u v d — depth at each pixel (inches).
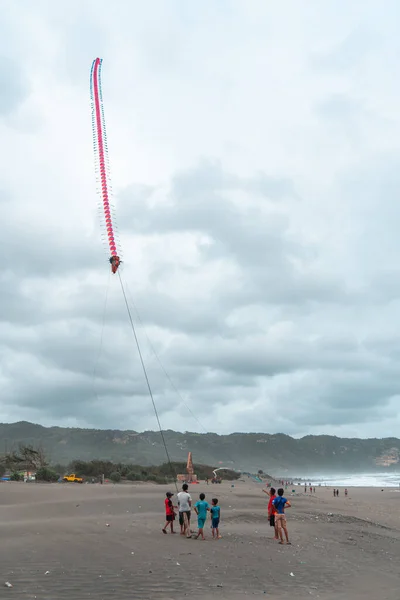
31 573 577.3
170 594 523.2
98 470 4279.0
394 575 721.0
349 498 3577.8
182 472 5836.6
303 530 1137.4
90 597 489.1
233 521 1273.4
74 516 1274.6
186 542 876.0
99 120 2443.4
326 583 639.1
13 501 1579.7
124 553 735.1
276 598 538.3
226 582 602.9
